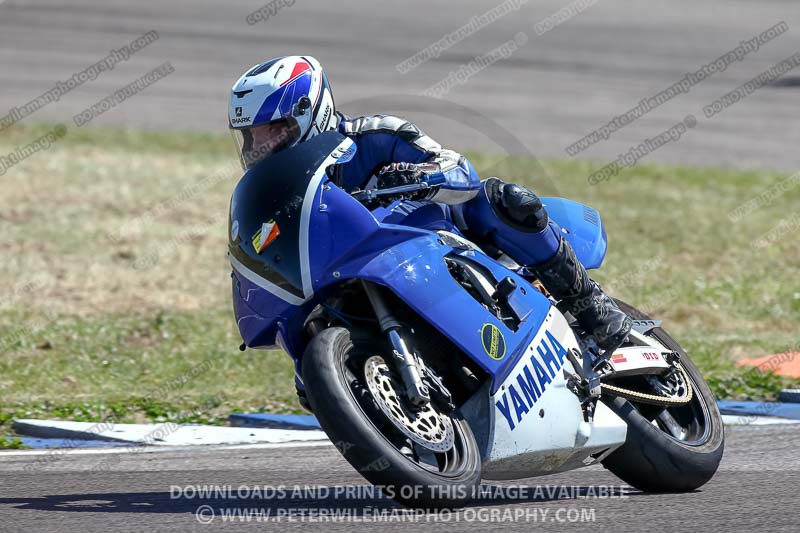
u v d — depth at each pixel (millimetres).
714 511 16188
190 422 24750
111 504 16625
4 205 51156
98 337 33250
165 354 31625
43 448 22188
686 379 19750
